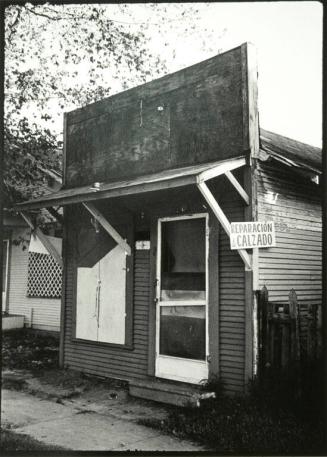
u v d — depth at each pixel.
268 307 6.09
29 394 7.34
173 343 7.18
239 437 4.92
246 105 6.52
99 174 9.02
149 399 6.75
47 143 12.52
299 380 5.56
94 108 9.26
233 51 6.77
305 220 7.23
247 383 6.04
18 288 14.30
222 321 6.49
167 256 7.44
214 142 6.94
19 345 11.54
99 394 7.26
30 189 12.96
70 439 5.22
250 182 6.37
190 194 7.10
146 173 8.00
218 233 6.65
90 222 8.91
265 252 6.46
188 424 5.47
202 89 7.19
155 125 7.95
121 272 8.16
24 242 14.23
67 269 9.28
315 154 9.45
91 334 8.57
